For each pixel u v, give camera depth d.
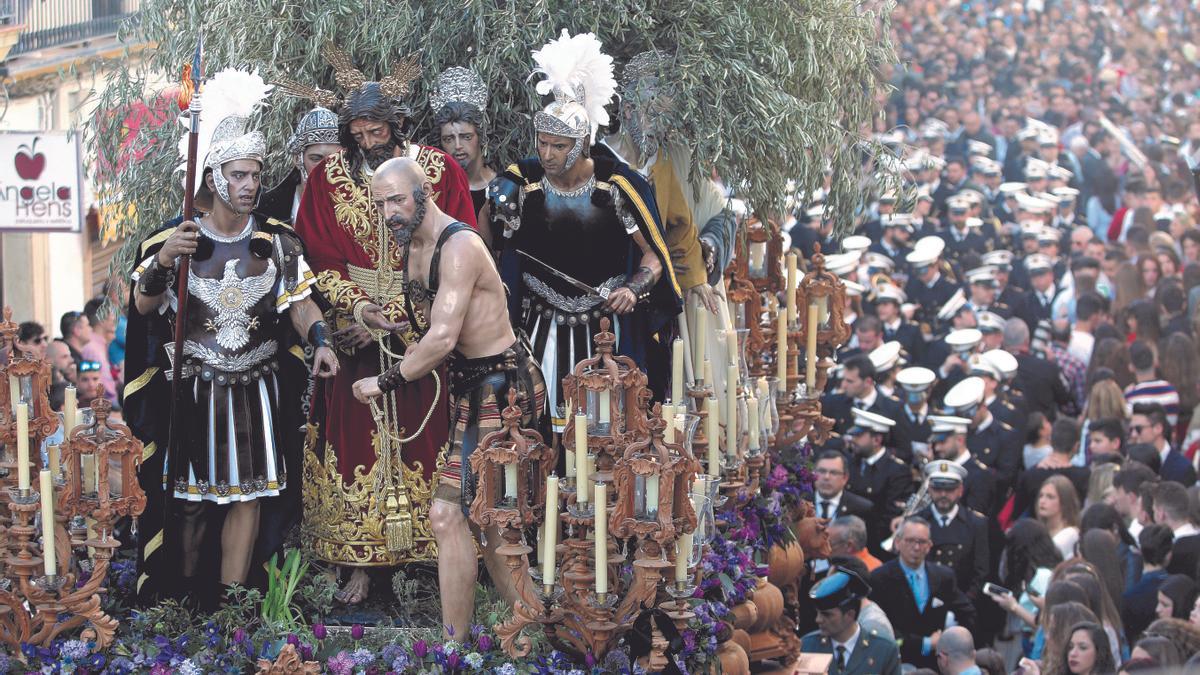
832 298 29.70
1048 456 42.78
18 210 37.59
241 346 22.41
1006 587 38.34
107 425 20.72
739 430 25.97
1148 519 38.12
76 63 44.84
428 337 19.95
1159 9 90.00
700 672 21.73
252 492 22.69
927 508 38.28
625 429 20.66
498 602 22.17
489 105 26.19
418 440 23.44
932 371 48.56
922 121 79.81
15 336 21.53
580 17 25.39
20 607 20.91
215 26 26.66
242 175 21.66
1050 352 52.91
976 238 61.78
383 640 21.81
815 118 26.44
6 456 21.78
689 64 25.16
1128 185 67.62
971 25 87.62
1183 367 46.59
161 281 21.92
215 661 21.03
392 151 22.80
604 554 19.72
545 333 23.78
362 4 25.62
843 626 33.66
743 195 26.38
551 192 23.19
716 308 25.38
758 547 26.75
